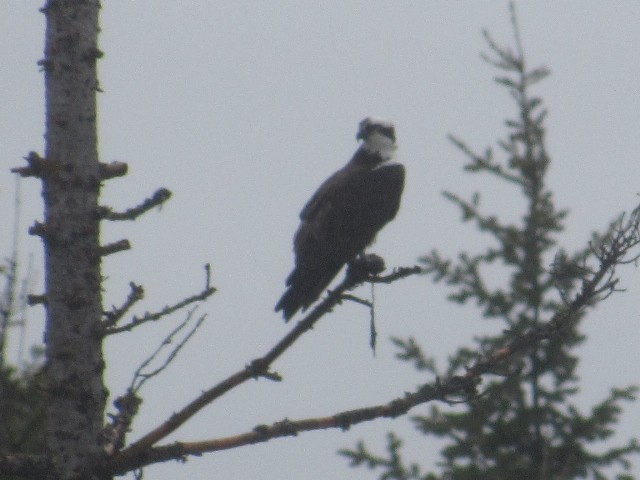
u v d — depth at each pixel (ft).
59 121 36.65
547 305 73.31
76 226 36.04
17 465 34.45
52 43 37.09
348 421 35.19
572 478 72.18
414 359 71.72
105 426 35.35
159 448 34.58
